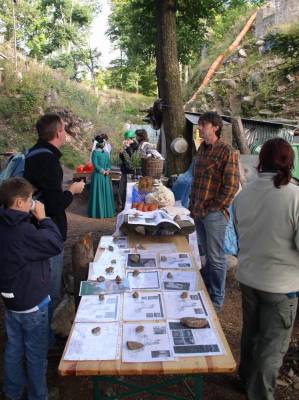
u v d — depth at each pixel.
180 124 6.96
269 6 18.73
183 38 13.38
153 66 31.14
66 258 5.39
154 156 6.33
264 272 2.26
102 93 23.55
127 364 1.73
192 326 1.99
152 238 3.41
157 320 2.06
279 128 7.20
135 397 2.75
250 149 7.35
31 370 2.49
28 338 2.45
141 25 11.16
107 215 7.83
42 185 2.76
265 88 14.67
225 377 2.94
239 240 2.44
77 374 1.70
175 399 2.20
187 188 5.33
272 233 2.20
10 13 27.50
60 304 3.50
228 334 3.53
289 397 2.75
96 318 2.09
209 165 3.40
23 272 2.30
